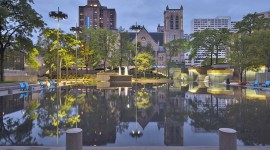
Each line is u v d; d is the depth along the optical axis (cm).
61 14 4931
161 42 14550
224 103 1634
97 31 7412
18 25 3906
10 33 3925
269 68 4034
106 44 7381
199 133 822
